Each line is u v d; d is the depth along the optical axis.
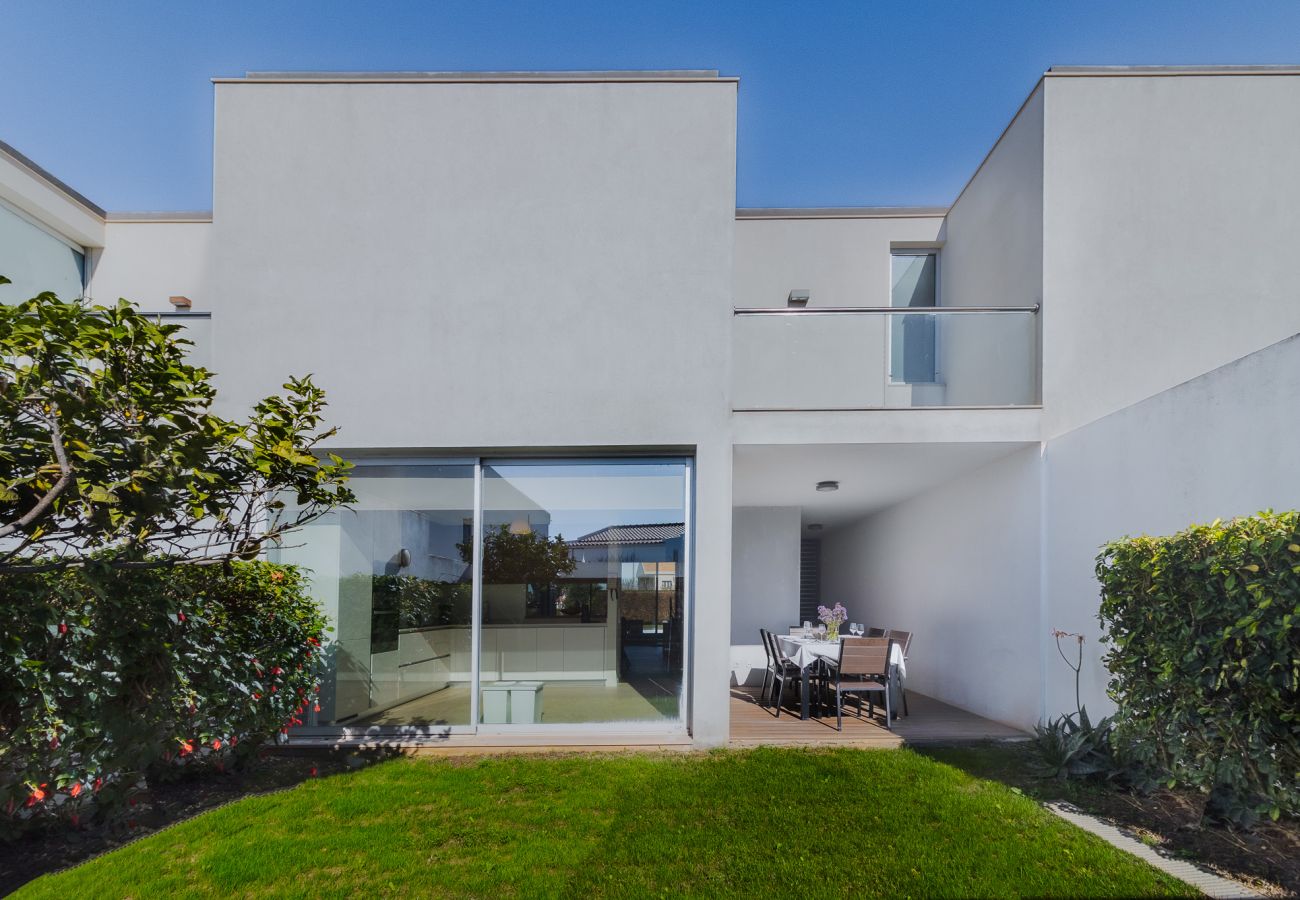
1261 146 6.67
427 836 4.27
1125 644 4.36
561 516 6.63
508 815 4.59
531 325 6.50
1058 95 6.68
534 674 6.51
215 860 3.94
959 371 6.73
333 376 6.48
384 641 6.59
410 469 6.69
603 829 4.37
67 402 3.41
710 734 6.21
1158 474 4.99
